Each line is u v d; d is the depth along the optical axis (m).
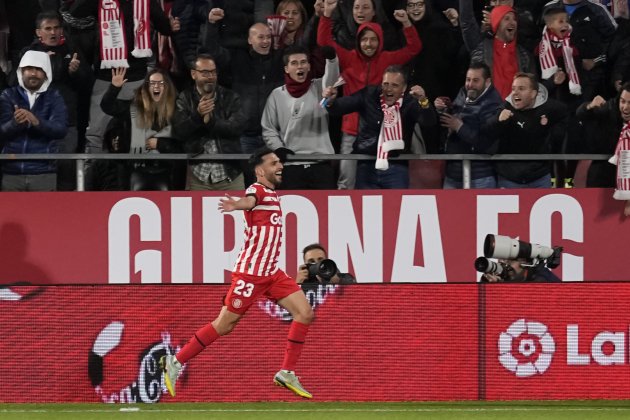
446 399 26.97
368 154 34.59
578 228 34.75
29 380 26.86
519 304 26.98
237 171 34.72
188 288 26.91
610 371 27.08
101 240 34.25
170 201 34.38
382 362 26.98
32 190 34.66
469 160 34.56
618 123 34.53
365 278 34.44
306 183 34.72
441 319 26.98
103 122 35.41
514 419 24.12
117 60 34.66
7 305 26.83
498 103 34.44
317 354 26.98
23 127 34.12
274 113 34.84
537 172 34.75
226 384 26.98
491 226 34.53
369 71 34.78
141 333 26.89
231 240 34.41
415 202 34.44
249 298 25.34
